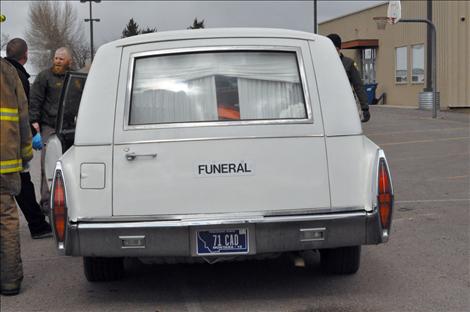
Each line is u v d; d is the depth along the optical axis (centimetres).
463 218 782
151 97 469
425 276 562
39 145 716
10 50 697
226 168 454
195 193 453
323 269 574
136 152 454
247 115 468
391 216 463
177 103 469
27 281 575
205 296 523
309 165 459
